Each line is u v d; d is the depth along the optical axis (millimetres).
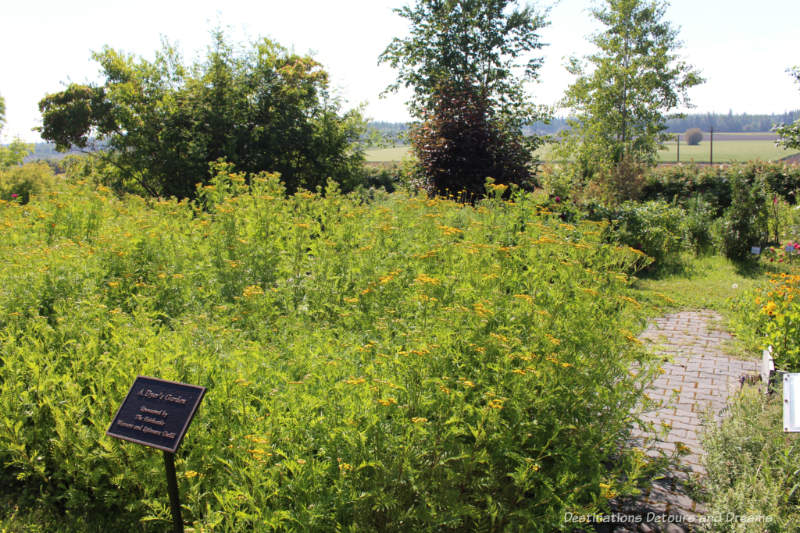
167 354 3303
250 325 4387
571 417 3324
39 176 18891
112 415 3264
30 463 3322
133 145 15344
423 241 5734
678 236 11383
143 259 5492
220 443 3027
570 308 3873
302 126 15414
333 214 6699
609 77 23625
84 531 3145
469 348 3404
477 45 19562
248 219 6125
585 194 16922
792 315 5133
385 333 3596
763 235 11992
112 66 15711
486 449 2975
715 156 73438
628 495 3619
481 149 12992
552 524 2834
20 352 3652
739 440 3455
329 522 2627
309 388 3049
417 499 2848
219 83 14938
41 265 4914
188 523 2918
